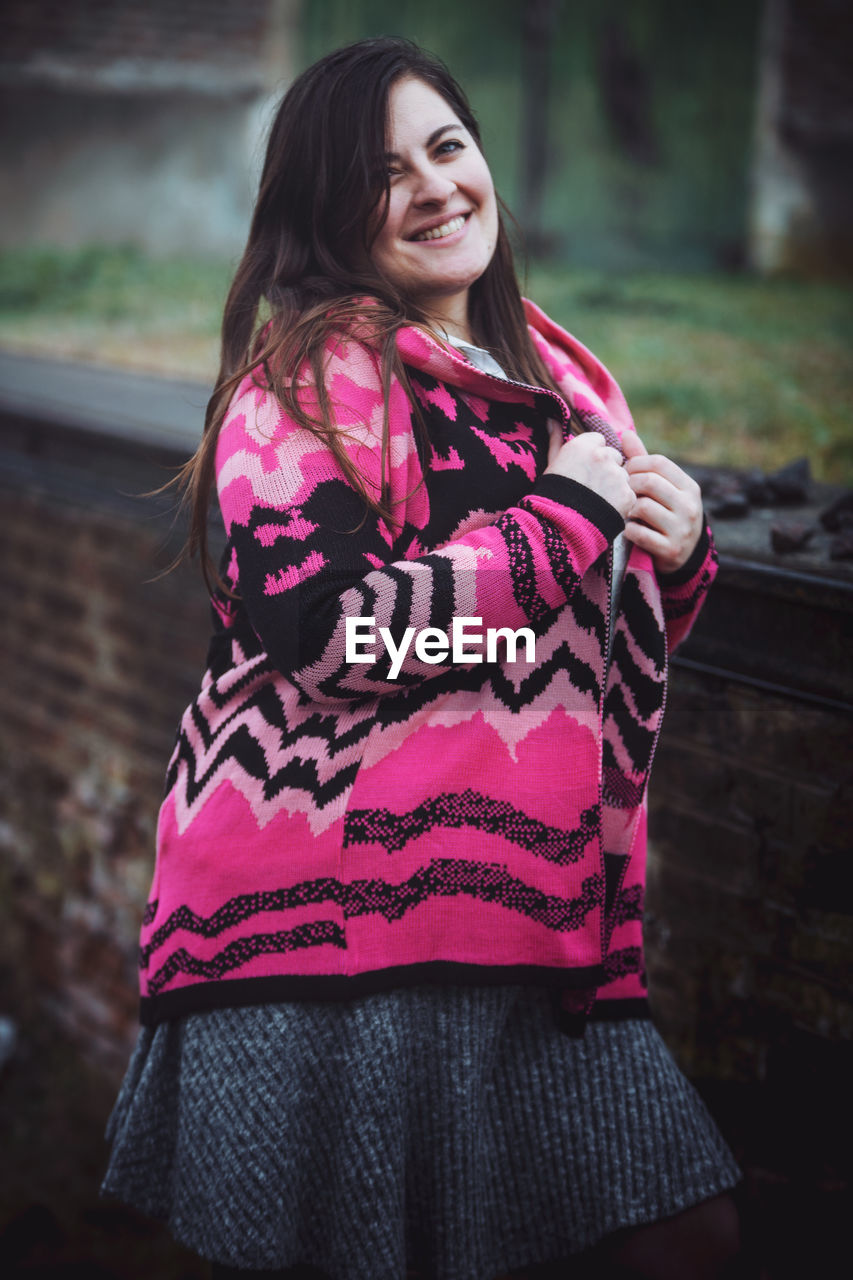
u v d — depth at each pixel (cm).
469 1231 146
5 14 1177
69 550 397
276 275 152
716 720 213
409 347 142
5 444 421
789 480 255
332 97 148
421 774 142
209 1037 147
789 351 647
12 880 447
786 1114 212
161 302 867
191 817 150
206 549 157
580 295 914
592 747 145
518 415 151
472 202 155
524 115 1316
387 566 133
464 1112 145
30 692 434
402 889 142
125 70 1178
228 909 145
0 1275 300
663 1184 155
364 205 147
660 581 160
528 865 144
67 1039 416
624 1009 163
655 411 467
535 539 136
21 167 1210
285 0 1244
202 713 156
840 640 188
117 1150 158
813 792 199
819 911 201
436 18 1289
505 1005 151
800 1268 211
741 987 216
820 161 1301
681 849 223
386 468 139
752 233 1323
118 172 1245
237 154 1257
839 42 1292
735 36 1289
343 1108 142
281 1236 141
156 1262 303
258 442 137
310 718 145
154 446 340
